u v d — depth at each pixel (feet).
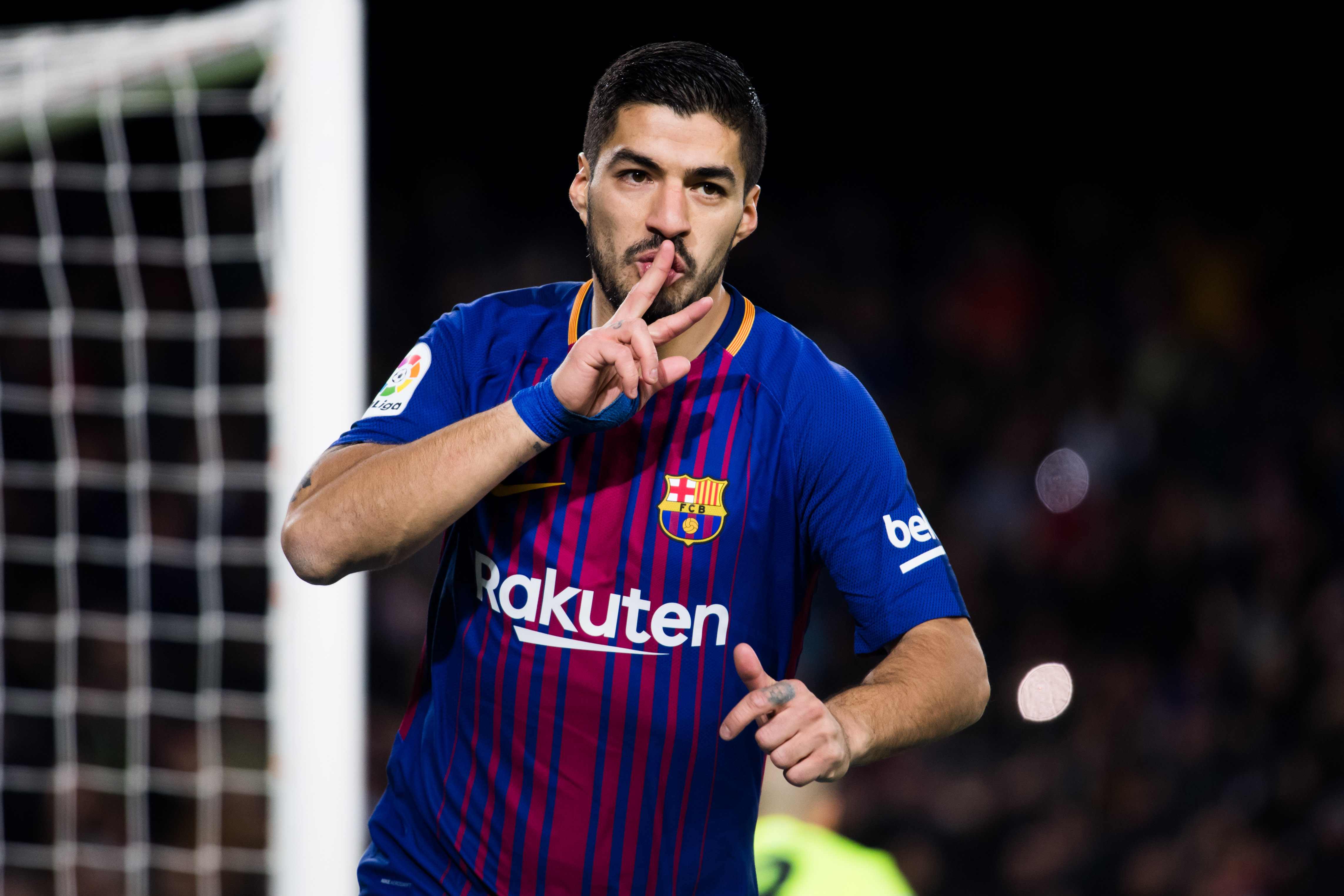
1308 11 128.77
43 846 72.59
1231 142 133.18
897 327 120.37
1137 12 131.03
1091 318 118.52
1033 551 101.04
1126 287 120.67
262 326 98.22
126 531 88.33
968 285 120.57
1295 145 132.05
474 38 128.77
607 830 21.25
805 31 132.77
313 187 38.17
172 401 94.84
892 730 19.81
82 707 76.48
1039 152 135.13
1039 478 104.83
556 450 21.31
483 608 21.56
